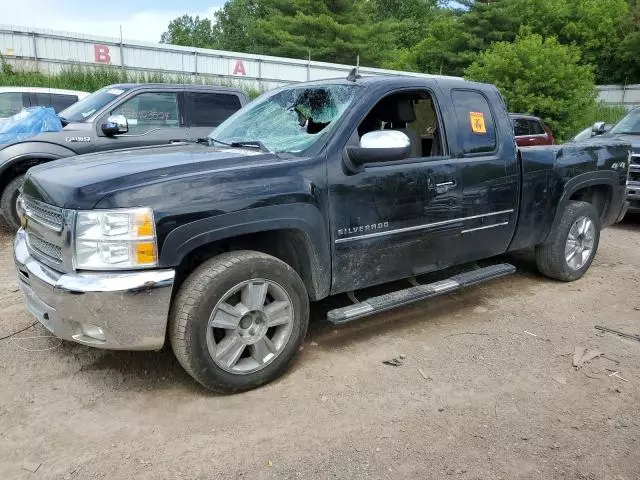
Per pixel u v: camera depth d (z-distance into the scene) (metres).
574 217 5.26
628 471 2.68
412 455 2.76
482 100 4.57
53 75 19.50
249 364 3.32
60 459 2.70
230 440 2.86
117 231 2.87
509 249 4.87
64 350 3.82
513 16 35.16
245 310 3.23
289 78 25.86
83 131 7.20
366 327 4.33
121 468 2.64
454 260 4.40
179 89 8.09
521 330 4.31
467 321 4.48
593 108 23.62
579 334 4.25
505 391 3.39
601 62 37.75
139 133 7.66
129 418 3.05
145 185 2.94
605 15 36.91
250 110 4.54
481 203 4.39
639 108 9.62
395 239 3.89
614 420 3.10
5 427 2.95
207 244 3.30
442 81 4.36
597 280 5.63
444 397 3.30
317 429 2.97
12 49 20.17
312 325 4.33
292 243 3.57
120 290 2.86
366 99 3.82
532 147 4.95
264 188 3.23
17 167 6.81
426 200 4.00
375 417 3.08
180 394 3.30
